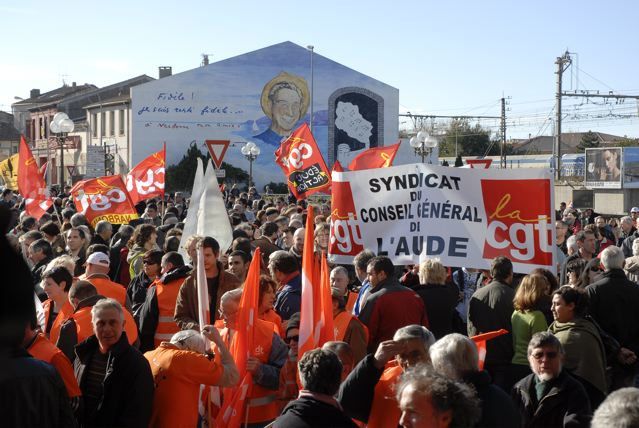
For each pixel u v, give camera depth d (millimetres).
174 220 15750
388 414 5301
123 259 12117
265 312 7527
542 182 8070
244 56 63469
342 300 7301
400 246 8609
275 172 64250
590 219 25078
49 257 11016
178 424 6023
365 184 8781
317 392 4980
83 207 16891
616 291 8352
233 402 6449
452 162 70000
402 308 7812
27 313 3150
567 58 49156
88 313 7035
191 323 7859
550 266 8055
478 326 8211
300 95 64188
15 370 4285
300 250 11422
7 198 27188
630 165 44906
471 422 3939
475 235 8328
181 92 62656
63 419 4691
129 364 5848
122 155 65188
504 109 63000
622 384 8203
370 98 65375
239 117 63531
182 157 62719
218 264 8297
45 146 76688
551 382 5824
